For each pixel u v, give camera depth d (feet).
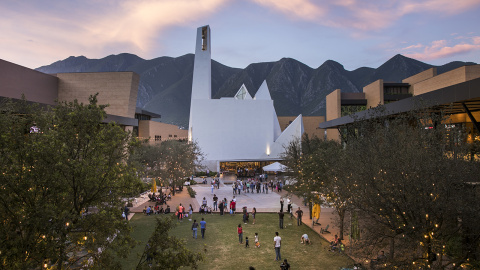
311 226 75.56
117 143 34.55
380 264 34.53
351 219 52.95
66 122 32.89
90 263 33.04
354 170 41.81
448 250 42.73
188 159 142.92
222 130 215.31
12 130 29.22
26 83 138.62
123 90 164.45
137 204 104.53
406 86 211.20
